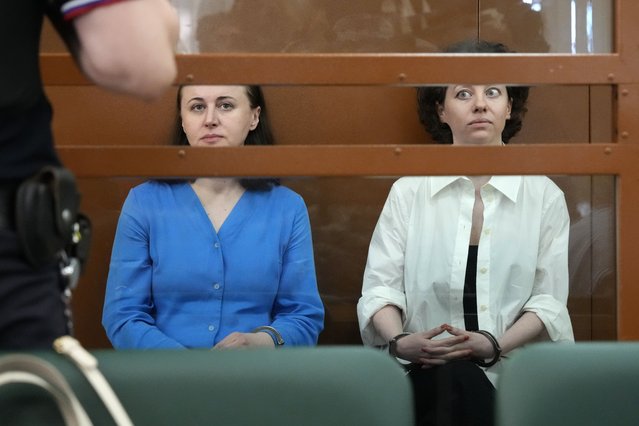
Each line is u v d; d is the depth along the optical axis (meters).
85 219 4.44
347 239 5.56
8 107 3.99
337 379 4.05
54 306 4.20
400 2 5.71
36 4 4.08
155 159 5.29
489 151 5.29
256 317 5.54
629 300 5.41
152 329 5.50
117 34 3.97
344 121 5.41
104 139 5.36
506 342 5.58
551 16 5.55
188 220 5.48
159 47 4.04
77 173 5.30
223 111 5.30
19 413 3.84
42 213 4.01
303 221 5.54
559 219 5.51
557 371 4.16
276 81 5.21
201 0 5.59
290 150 5.28
